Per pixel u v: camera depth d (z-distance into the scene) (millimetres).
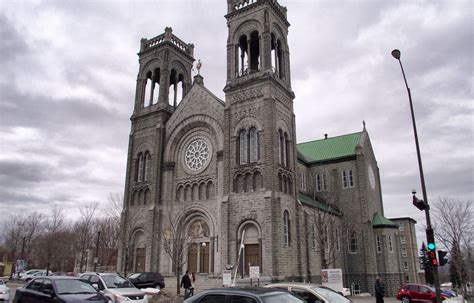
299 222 44219
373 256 57500
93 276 25625
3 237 115688
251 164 43062
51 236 86938
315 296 17266
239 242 41594
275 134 43562
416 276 80938
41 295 19234
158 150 51750
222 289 13156
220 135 47500
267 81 44719
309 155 68562
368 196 62031
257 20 48406
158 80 58531
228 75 48531
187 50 61562
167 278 43781
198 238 46375
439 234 52719
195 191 48250
